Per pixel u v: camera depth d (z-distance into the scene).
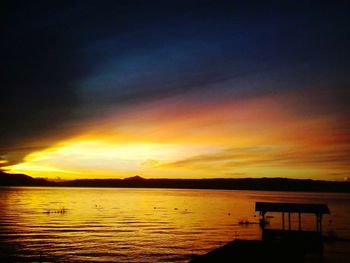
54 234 62.12
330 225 79.56
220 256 26.73
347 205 178.62
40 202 167.00
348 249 46.72
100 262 40.03
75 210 122.38
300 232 42.78
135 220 89.88
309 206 52.28
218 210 130.75
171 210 129.25
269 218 95.38
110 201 192.00
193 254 44.94
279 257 26.75
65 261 40.31
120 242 53.84
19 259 41.28
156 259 41.78
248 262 25.33
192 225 79.31
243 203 183.50
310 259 39.97
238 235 62.69
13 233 62.78
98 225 77.25
